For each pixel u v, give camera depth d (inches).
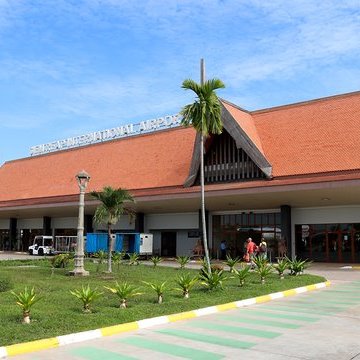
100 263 1206.3
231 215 1707.7
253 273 935.0
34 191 2196.1
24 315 403.9
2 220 2630.4
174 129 1897.1
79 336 366.0
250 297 596.1
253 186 1316.4
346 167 1263.5
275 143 1492.4
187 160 1692.9
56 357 315.6
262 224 1628.9
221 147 1545.3
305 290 725.3
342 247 1448.1
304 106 1551.4
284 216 1525.6
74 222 2256.4
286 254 1482.5
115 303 520.1
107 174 1934.1
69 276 856.9
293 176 1341.0
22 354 323.0
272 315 486.9
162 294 568.7
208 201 1509.6
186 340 366.9
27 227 2487.7
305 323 437.1
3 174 2578.7
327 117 1461.6
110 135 2300.7
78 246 887.7
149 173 1766.7
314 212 1518.2
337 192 1252.5
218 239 1726.1
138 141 2003.0
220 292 635.5
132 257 1284.4
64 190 2038.6
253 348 337.4
